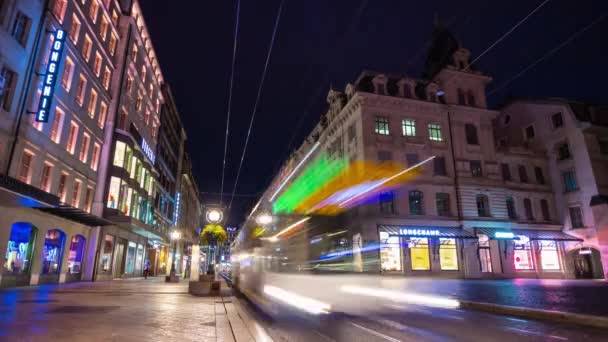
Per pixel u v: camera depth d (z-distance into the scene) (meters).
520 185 38.34
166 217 52.25
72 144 25.27
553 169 39.78
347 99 38.31
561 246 36.88
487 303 12.22
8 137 18.70
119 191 30.41
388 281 27.66
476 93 39.09
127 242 35.50
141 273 40.59
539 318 10.16
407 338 7.44
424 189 34.31
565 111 39.12
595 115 38.69
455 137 36.88
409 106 36.16
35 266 20.92
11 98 18.92
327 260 24.62
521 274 34.81
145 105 39.91
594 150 36.84
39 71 20.94
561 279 34.94
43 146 21.48
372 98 35.12
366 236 31.53
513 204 37.56
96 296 15.01
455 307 12.96
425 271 31.97
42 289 18.25
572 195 37.62
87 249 27.72
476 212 35.12
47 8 21.41
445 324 9.17
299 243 23.81
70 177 24.77
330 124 40.94
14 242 19.36
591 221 35.66
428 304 13.82
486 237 35.12
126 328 7.63
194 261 18.20
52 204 17.89
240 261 29.78
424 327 8.73
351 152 36.22
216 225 19.22
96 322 8.34
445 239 33.44
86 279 27.34
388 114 35.56
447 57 42.38
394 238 32.19
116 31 32.06
